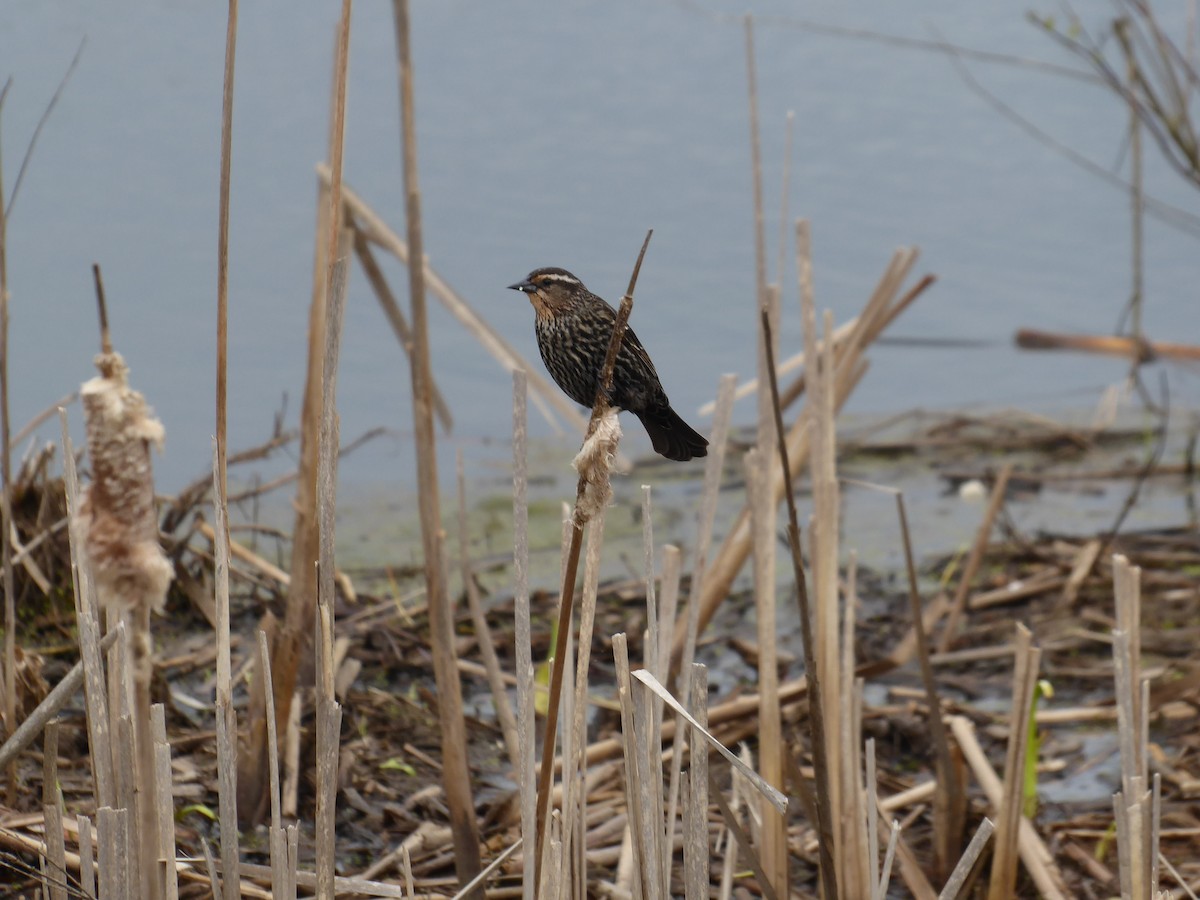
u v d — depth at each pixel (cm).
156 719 579
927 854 859
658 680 601
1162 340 1847
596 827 877
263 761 848
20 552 1023
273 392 1548
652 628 600
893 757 997
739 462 1554
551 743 557
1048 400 1747
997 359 1836
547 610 1203
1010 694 1088
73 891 609
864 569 1315
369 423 1566
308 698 945
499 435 1578
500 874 802
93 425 421
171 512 1133
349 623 1111
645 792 590
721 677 1116
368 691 1017
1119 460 1580
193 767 884
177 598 1127
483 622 859
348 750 916
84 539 429
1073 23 1638
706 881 607
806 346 776
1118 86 1452
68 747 871
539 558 1312
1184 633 1159
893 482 1534
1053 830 878
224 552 563
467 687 1065
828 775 724
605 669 1121
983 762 845
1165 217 1798
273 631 855
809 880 829
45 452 1091
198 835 816
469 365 1661
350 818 870
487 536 1359
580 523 531
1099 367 1814
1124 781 684
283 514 1343
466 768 755
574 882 622
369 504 1418
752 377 1652
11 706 782
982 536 1154
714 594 1008
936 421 1694
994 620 1208
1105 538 1275
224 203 541
